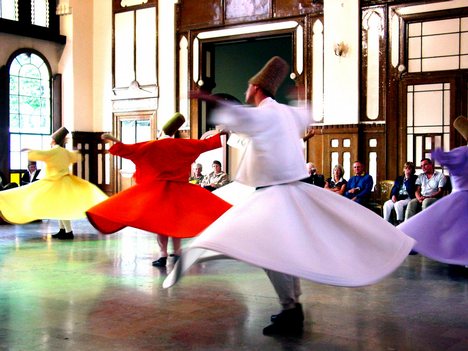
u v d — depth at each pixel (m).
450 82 9.50
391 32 9.98
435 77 9.61
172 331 3.43
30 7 12.70
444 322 3.65
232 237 2.89
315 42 10.70
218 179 9.93
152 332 3.40
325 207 3.14
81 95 13.21
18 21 12.31
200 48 11.97
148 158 5.34
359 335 3.35
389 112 10.02
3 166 12.15
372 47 10.16
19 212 7.21
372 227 3.09
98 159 13.42
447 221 5.06
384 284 4.92
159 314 3.84
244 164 3.32
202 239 2.92
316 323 3.61
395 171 9.97
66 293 4.48
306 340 3.24
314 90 10.71
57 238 7.91
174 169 5.39
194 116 12.04
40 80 12.92
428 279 5.17
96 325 3.55
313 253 2.92
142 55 12.70
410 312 3.92
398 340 3.25
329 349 3.08
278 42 14.08
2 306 4.04
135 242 7.56
